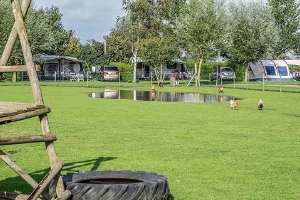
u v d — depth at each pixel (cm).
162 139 1368
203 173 938
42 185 550
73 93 3631
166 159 1072
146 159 1070
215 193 790
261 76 7300
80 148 1210
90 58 9038
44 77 7094
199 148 1222
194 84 5794
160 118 1927
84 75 7512
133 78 6781
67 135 1434
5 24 5519
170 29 7012
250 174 934
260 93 3866
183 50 5962
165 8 7119
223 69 7325
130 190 587
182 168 979
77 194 582
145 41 5769
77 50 9581
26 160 1045
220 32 5588
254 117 2022
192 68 7969
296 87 4881
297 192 804
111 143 1292
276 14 8706
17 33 582
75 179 686
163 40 5662
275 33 6925
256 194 788
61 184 570
